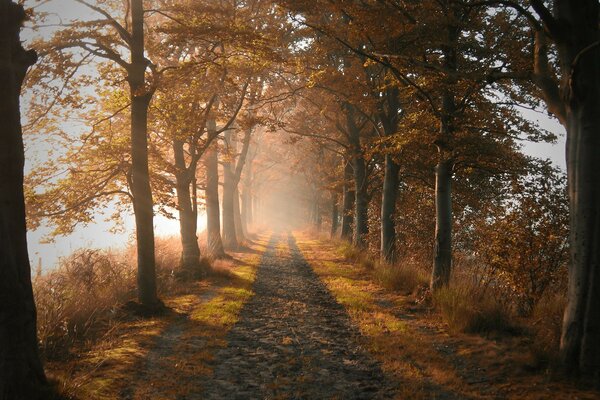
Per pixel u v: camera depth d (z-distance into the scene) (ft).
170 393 16.52
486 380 18.22
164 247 53.93
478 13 36.35
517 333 24.26
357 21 32.94
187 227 48.39
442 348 23.00
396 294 38.40
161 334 24.91
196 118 42.42
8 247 13.91
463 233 50.90
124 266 40.06
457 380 18.22
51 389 14.39
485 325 25.43
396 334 25.81
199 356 20.97
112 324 25.77
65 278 32.60
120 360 19.84
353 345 23.84
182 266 47.55
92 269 34.50
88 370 18.33
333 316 30.96
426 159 41.68
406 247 57.36
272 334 25.95
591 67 17.58
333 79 44.80
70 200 36.70
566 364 17.81
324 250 82.79
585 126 17.72
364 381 18.38
